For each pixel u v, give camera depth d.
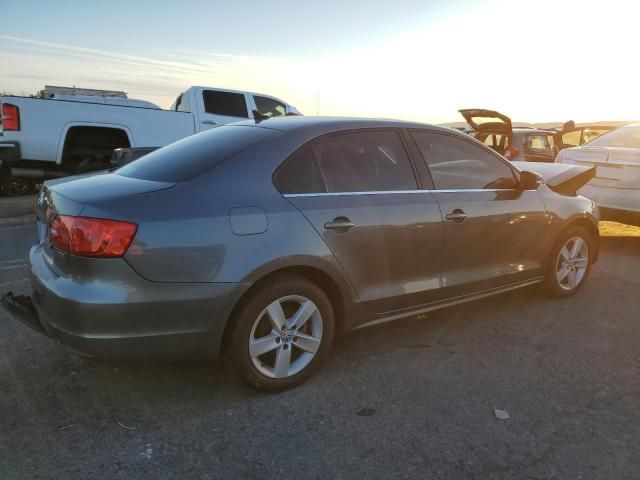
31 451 2.58
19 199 9.75
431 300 3.79
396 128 3.75
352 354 3.72
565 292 4.88
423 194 3.69
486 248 4.05
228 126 3.80
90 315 2.60
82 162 9.66
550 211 4.52
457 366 3.56
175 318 2.74
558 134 11.13
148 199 2.75
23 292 4.70
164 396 3.12
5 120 8.83
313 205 3.17
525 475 2.48
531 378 3.40
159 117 10.15
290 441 2.71
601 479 2.46
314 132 3.38
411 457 2.59
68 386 3.19
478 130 11.38
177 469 2.48
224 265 2.82
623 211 6.52
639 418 2.96
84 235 2.61
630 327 4.27
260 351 3.05
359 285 3.37
